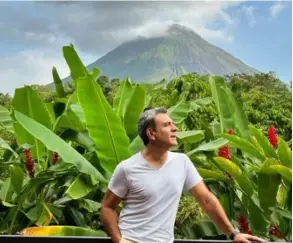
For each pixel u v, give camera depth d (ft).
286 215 15.33
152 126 9.75
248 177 17.19
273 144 18.13
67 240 10.17
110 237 10.09
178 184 9.84
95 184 16.62
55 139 16.08
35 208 17.70
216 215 10.04
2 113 21.39
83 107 15.83
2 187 19.31
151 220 9.68
